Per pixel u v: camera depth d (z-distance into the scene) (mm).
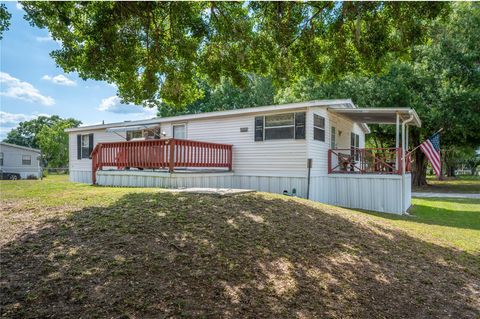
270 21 7285
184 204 5789
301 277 3812
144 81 8297
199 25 7406
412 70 19484
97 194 6754
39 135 47375
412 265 4855
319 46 8031
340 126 14188
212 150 11531
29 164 31219
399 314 3395
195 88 9438
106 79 8164
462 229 8258
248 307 3059
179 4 6836
